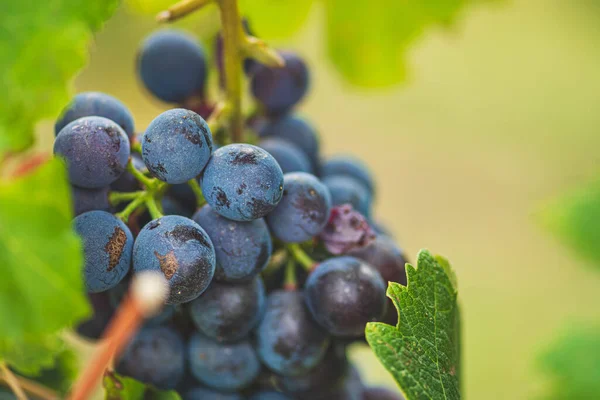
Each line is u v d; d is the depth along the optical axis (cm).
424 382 29
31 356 30
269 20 41
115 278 30
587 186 41
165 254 29
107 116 31
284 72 36
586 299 77
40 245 27
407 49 42
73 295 27
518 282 78
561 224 41
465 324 75
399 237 81
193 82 36
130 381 32
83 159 30
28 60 27
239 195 30
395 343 30
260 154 30
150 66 36
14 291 27
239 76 33
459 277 79
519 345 73
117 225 30
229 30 32
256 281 32
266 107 36
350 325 31
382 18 41
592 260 41
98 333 33
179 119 30
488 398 70
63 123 31
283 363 32
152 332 32
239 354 32
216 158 30
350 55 42
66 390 34
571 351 40
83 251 29
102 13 28
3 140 27
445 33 42
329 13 42
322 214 31
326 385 33
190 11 32
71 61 28
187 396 33
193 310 31
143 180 31
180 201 32
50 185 27
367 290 31
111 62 62
